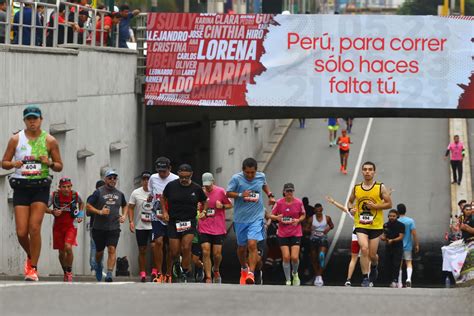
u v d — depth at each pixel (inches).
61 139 1700.3
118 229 1370.6
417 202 2972.4
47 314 658.8
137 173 2217.0
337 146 3784.5
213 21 2107.5
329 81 2079.2
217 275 1444.4
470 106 2049.7
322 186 3186.5
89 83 1863.9
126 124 2126.0
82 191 1819.6
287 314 679.7
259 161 3543.3
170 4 3063.5
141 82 2182.6
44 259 1587.1
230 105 2110.0
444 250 1615.4
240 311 688.4
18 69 1489.9
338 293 820.0
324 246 1926.7
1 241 1412.4
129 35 2181.3
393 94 2065.7
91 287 834.2
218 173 2901.1
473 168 3346.5
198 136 2726.4
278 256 2014.0
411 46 2055.9
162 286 870.4
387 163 3467.0
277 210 1492.4
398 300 768.9
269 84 2096.5
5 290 788.6
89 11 1959.9
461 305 740.0
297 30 2084.2
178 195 1274.6
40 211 1002.7
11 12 1531.7
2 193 1414.9
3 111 1433.3
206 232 1418.6
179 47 2121.1
